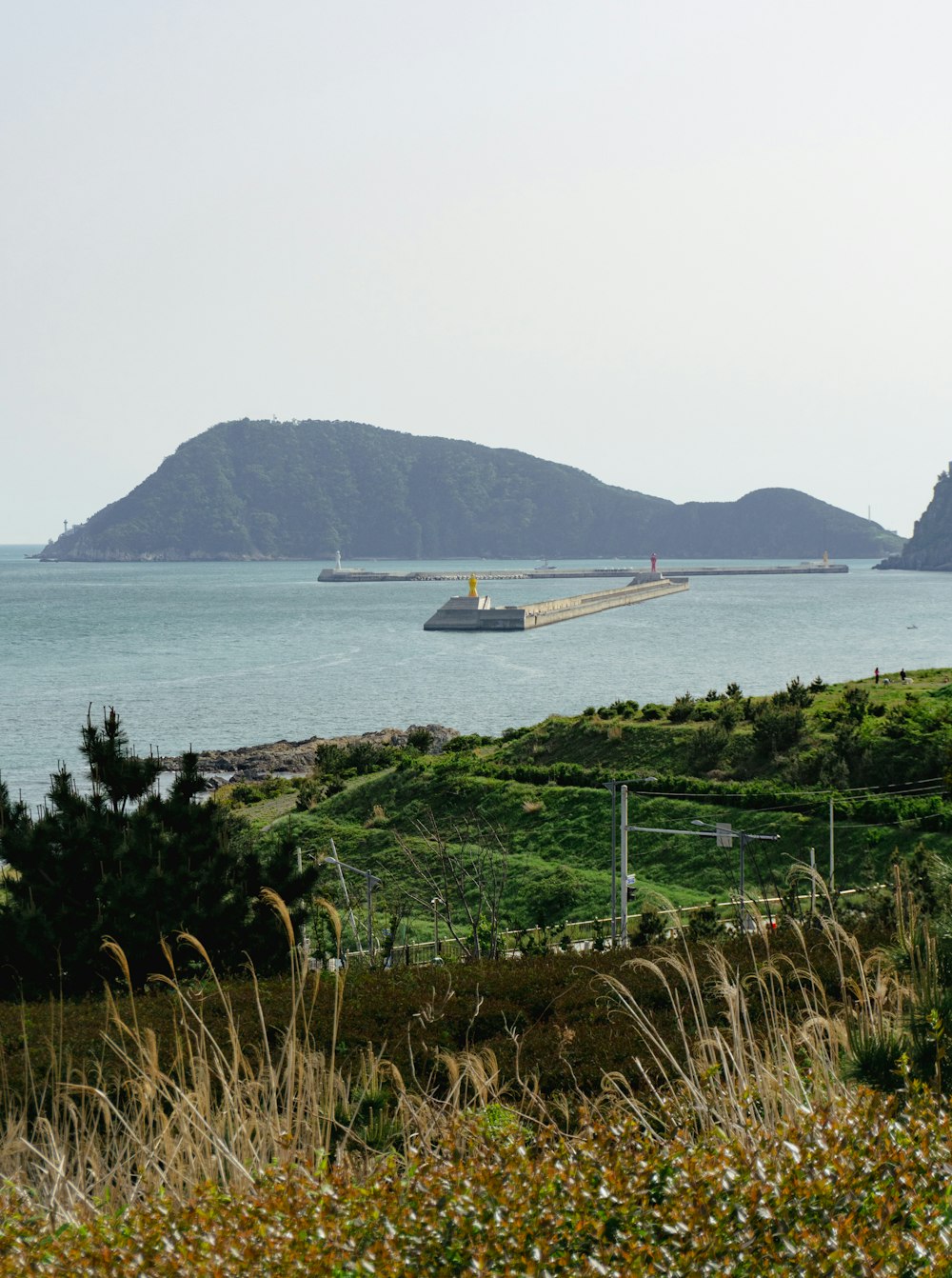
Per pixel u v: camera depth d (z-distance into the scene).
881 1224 4.78
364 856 63.34
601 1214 4.99
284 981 12.51
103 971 17.27
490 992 11.55
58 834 18.36
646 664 176.00
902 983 8.62
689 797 64.25
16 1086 8.98
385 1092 8.65
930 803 55.62
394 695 146.62
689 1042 9.74
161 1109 7.35
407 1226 4.91
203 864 18.56
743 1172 5.15
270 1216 5.03
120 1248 4.82
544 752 84.38
